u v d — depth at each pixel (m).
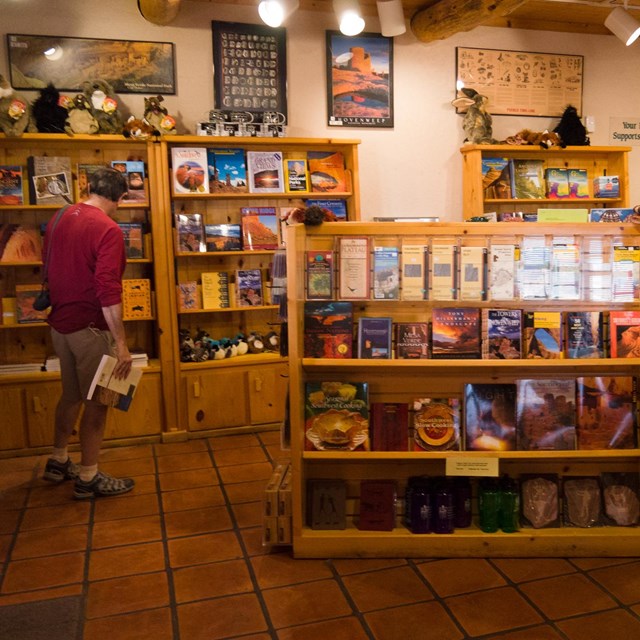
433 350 2.71
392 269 2.70
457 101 4.95
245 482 3.61
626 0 4.55
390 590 2.49
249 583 2.55
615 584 2.52
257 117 4.54
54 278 3.24
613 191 5.08
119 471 3.79
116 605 2.40
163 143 4.15
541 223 2.67
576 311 2.77
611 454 2.76
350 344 2.72
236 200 4.61
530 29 5.17
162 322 4.23
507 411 2.76
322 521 2.78
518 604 2.38
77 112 4.04
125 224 4.26
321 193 4.53
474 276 2.69
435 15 4.54
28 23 4.18
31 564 2.71
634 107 5.48
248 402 4.47
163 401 4.30
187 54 4.47
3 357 4.29
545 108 5.27
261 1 3.89
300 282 2.72
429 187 5.07
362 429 2.75
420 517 2.74
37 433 4.11
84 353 3.25
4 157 4.17
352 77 4.81
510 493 2.75
